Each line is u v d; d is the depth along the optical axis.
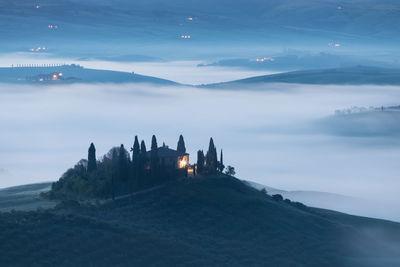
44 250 163.50
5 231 167.62
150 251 179.88
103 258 169.25
